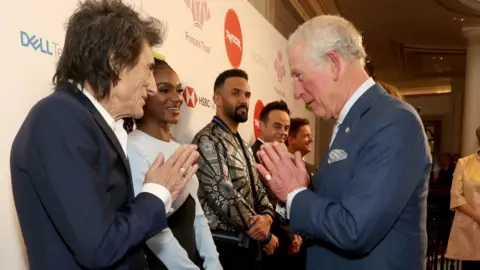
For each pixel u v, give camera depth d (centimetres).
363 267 96
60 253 75
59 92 81
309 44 103
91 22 82
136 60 85
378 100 99
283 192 102
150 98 136
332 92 103
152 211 81
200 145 186
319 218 93
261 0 387
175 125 194
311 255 110
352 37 102
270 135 265
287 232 232
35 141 72
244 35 287
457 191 280
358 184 90
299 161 104
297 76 109
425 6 610
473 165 280
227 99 206
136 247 79
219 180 178
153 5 172
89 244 70
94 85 82
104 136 81
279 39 377
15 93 106
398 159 89
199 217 144
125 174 87
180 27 197
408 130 91
